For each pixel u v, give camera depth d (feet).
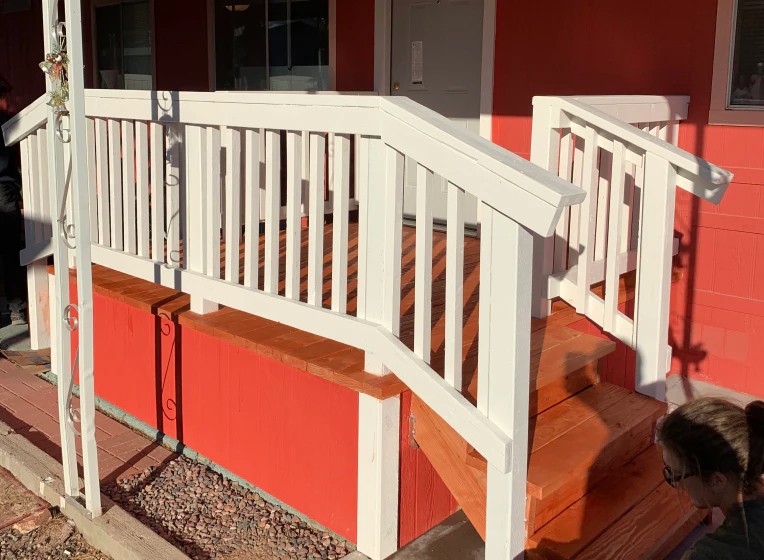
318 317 11.67
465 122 21.65
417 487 12.07
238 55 26.76
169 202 14.11
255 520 13.08
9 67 37.06
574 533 10.49
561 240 14.34
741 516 5.85
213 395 14.16
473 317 13.98
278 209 12.42
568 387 13.23
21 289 21.54
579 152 14.60
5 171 20.67
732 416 6.03
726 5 16.78
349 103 10.77
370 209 11.00
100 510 12.61
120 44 31.19
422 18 22.07
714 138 17.33
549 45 19.57
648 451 12.82
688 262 17.99
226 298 13.15
